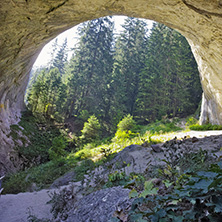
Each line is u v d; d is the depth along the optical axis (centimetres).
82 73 3897
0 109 1443
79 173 696
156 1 597
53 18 610
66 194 371
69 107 3956
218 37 682
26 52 821
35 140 1723
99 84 4022
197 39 798
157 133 1493
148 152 630
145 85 3372
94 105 3878
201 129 1358
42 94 2844
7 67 877
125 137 1642
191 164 299
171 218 146
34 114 2434
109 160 645
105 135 3145
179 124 2284
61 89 3428
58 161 1145
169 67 3375
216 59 842
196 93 3366
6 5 501
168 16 693
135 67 4200
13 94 1716
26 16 562
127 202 228
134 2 599
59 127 2522
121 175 362
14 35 631
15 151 1343
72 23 693
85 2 568
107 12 652
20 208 413
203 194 132
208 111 1510
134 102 4028
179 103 3338
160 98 3275
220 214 121
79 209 277
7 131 1435
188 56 3534
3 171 1159
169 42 3416
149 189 202
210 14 586
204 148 597
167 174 267
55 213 318
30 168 1220
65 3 550
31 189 750
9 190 758
